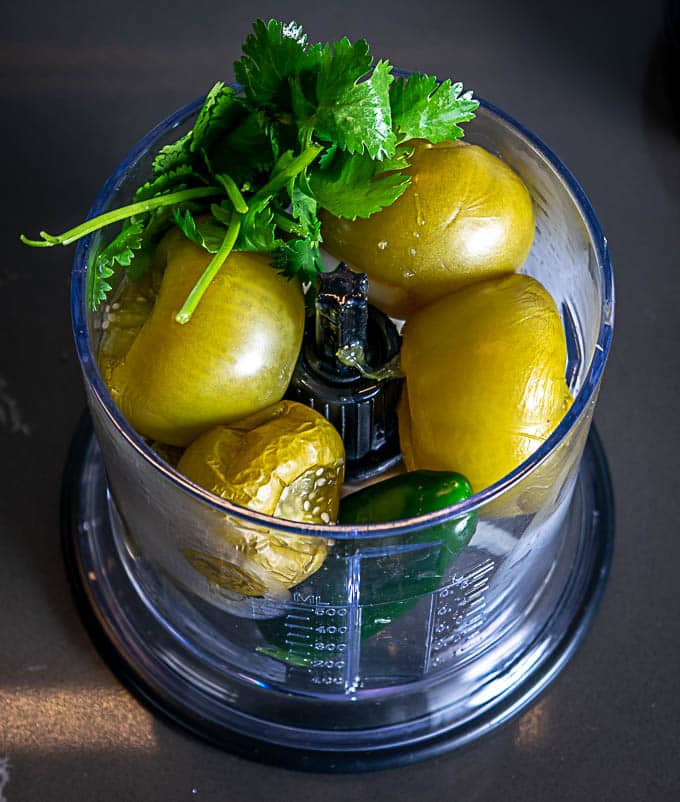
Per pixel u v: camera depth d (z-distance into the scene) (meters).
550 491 0.28
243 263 0.27
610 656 0.34
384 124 0.26
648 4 0.45
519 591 0.34
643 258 0.41
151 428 0.28
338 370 0.30
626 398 0.38
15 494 0.37
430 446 0.28
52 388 0.38
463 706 0.33
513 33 0.45
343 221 0.28
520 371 0.27
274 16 0.45
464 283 0.29
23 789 0.32
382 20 0.45
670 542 0.36
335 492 0.28
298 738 0.33
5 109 0.43
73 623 0.35
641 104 0.44
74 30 0.45
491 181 0.28
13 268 0.40
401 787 0.33
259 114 0.28
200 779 0.33
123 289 0.30
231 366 0.27
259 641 0.31
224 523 0.26
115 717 0.33
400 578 0.27
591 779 0.33
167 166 0.28
